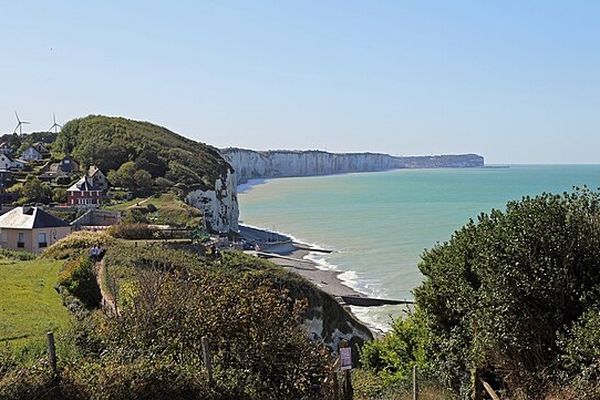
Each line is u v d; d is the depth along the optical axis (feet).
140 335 43.16
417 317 61.26
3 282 85.66
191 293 45.85
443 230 299.99
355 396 53.47
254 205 515.50
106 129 406.62
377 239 283.38
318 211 439.63
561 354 41.06
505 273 43.68
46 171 346.33
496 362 45.37
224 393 40.29
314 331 112.16
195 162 377.50
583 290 42.24
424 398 48.37
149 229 169.68
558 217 44.73
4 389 35.50
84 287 81.10
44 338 54.29
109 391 37.55
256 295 46.26
